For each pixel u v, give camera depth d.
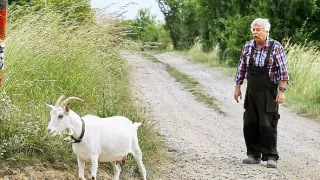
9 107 7.21
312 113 14.31
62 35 10.10
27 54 9.02
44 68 9.23
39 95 8.65
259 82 8.77
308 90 16.94
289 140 11.27
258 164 9.10
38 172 6.74
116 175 7.03
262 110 8.84
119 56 11.84
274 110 8.86
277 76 8.78
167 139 10.89
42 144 7.14
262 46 8.77
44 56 9.39
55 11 10.96
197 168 8.76
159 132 11.38
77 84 9.55
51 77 9.05
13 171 6.58
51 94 8.82
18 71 8.63
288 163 9.30
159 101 16.08
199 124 13.03
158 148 9.45
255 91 8.82
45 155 7.05
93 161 6.36
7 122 7.11
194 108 15.34
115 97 11.16
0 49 6.97
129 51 11.98
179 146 10.34
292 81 18.02
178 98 16.95
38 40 9.38
